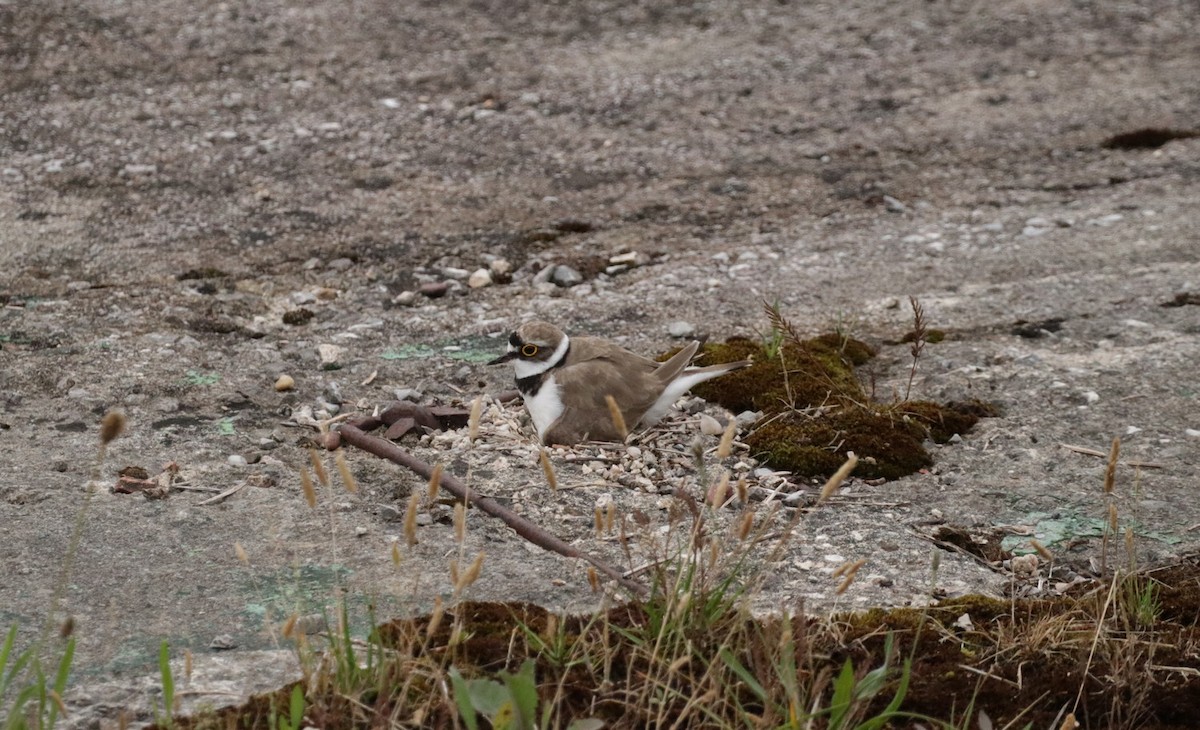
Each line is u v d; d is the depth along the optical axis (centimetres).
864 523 1106
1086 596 966
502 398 1342
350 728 776
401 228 1789
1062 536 1091
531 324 1279
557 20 2569
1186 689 848
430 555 1020
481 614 911
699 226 1842
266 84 2214
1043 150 2103
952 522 1117
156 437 1210
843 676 750
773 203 1916
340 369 1402
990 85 2353
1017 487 1175
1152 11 2694
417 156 2017
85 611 923
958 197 1942
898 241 1795
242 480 1136
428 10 2558
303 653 810
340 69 2292
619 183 1970
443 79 2283
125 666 857
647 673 830
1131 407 1323
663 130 2150
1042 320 1541
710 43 2509
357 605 941
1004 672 868
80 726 786
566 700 813
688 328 1519
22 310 1488
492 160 2019
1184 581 1005
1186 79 2369
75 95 2117
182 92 2162
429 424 1260
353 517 1078
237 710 799
